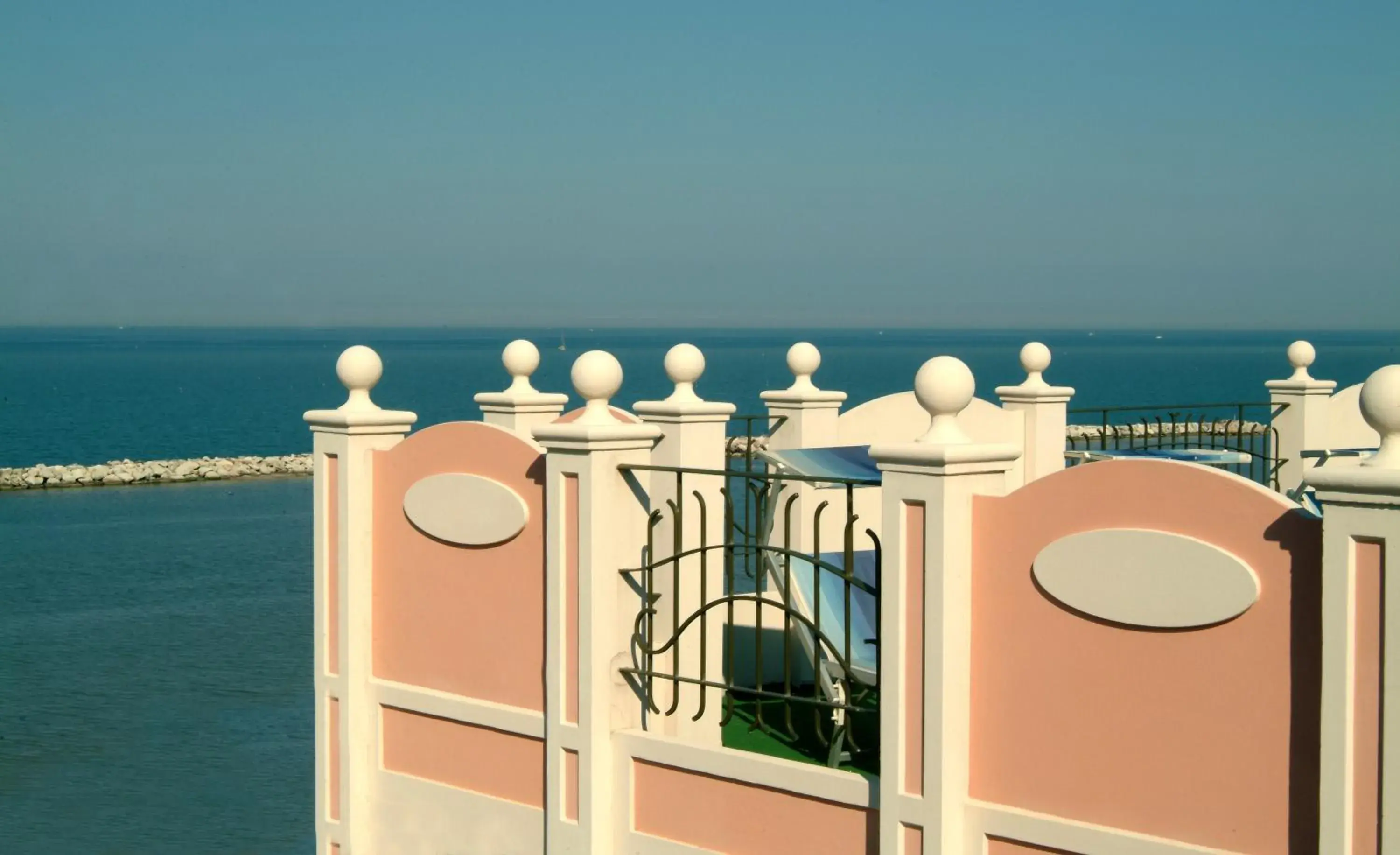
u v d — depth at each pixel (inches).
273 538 943.0
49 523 1030.4
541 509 248.1
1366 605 158.4
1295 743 169.0
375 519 276.5
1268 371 4997.5
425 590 268.4
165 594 734.5
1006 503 193.2
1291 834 169.6
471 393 3388.3
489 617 257.9
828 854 213.8
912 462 195.0
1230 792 174.6
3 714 507.8
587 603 235.6
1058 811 189.5
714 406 265.4
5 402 2938.0
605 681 237.0
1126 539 181.2
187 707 518.0
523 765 253.4
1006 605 193.5
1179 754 178.7
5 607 700.0
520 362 334.6
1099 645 185.2
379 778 275.7
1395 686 155.8
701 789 229.0
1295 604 168.2
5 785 430.3
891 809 199.8
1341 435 396.8
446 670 265.6
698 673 256.5
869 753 259.3
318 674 281.4
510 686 255.0
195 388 3698.3
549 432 238.1
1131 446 404.2
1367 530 157.2
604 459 234.8
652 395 3582.7
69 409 2691.9
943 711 194.1
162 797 418.9
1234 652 173.9
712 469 255.6
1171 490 178.5
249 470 1378.0
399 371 5339.6
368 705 276.8
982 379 4229.8
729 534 226.8
